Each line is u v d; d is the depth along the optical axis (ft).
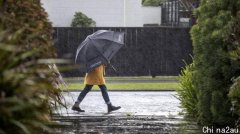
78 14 278.26
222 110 89.30
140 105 134.10
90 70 117.80
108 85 186.80
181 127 95.91
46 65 47.01
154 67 215.10
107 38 119.75
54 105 62.54
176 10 350.23
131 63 214.90
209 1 92.58
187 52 214.90
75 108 118.11
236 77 87.40
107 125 99.25
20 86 35.24
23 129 35.06
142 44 214.28
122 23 289.12
